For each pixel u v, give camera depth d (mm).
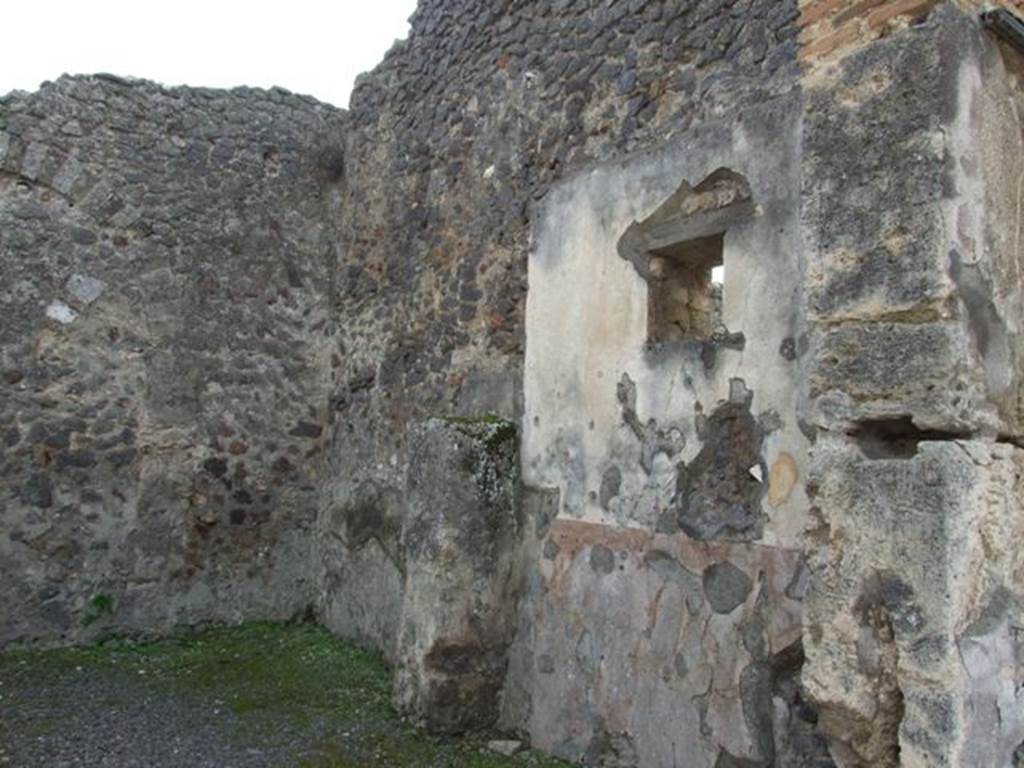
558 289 3953
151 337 5656
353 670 4840
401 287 5332
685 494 3209
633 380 3492
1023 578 2191
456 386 4637
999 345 2217
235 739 3785
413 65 5484
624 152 3670
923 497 2072
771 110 3039
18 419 5199
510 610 3955
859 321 2268
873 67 2289
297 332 6172
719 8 3320
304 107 6344
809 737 2686
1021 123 2373
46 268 5375
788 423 2855
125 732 3842
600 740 3449
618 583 3451
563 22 4152
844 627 2184
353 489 5621
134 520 5473
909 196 2182
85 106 5609
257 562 5859
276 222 6172
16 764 3447
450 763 3553
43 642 5145
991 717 2057
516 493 4027
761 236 3021
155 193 5781
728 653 2971
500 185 4457
